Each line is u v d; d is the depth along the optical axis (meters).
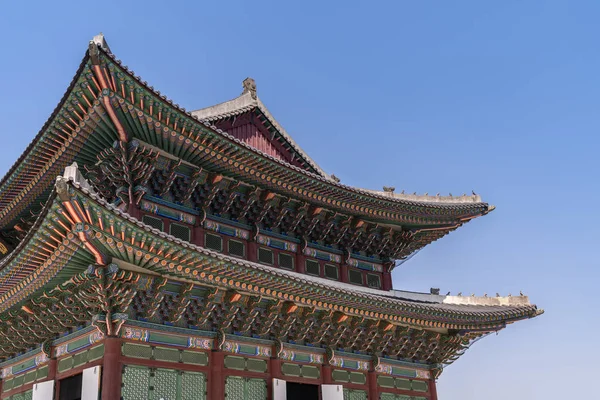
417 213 36.06
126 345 22.12
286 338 28.33
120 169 25.30
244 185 29.78
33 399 24.03
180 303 23.73
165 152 26.20
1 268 21.25
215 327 25.41
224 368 25.11
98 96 21.98
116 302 21.52
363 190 34.69
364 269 36.53
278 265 31.80
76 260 20.45
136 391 21.84
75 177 18.00
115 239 19.58
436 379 35.81
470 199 39.31
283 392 26.83
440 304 36.50
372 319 30.80
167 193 27.66
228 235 29.89
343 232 34.88
